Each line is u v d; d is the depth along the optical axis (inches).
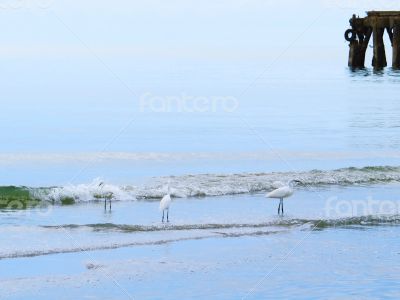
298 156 2618.1
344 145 2847.0
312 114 3801.7
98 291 1266.0
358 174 2239.2
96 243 1510.8
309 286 1315.2
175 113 3782.0
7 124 3297.2
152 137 2997.0
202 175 2203.5
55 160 2466.8
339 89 4933.6
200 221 1701.5
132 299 1235.9
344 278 1362.0
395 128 3284.9
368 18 5467.5
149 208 1834.4
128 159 2500.0
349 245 1561.3
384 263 1448.1
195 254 1470.2
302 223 1707.7
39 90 4694.9
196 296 1259.2
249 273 1375.5
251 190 2052.2
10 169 2320.4
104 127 3257.9
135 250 1481.3
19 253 1429.6
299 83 5354.3
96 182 2087.8
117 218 1722.4
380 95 4571.9
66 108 3909.9
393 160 2566.4
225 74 5910.4
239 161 2495.1
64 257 1424.7
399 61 5226.4
